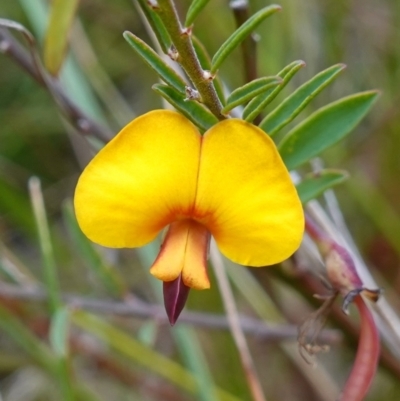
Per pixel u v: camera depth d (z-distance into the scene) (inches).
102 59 8.5
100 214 3.7
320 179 4.6
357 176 7.4
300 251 5.3
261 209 3.7
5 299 6.6
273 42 7.3
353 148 7.8
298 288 5.0
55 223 8.7
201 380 5.7
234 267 6.8
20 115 8.5
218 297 7.2
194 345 6.0
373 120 8.0
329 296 4.1
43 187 8.7
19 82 8.7
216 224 3.8
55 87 5.4
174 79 3.8
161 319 5.7
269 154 3.6
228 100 3.7
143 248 6.4
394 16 7.9
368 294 4.1
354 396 4.0
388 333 5.6
